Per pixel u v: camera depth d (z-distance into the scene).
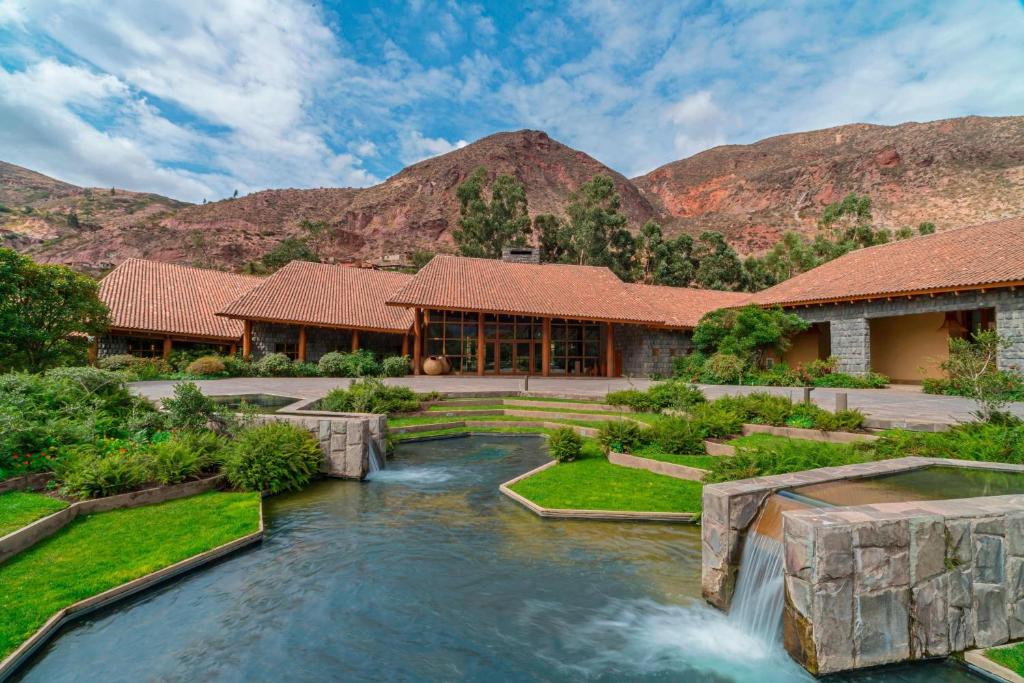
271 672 4.66
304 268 35.31
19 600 5.39
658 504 8.66
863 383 22.67
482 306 29.27
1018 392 14.66
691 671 4.64
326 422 11.51
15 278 19.03
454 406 18.80
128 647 4.99
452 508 9.16
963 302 20.91
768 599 5.03
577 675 4.62
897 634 4.31
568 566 6.75
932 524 4.44
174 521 7.89
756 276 62.66
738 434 12.11
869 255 29.23
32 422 9.68
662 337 33.91
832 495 5.50
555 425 16.44
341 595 6.05
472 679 4.59
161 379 24.33
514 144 167.88
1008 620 4.59
